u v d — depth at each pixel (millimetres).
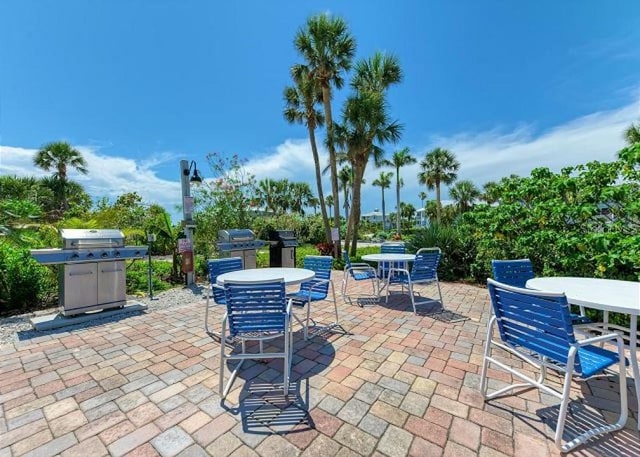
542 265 4230
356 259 8547
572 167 3865
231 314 2000
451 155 21109
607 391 1981
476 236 5254
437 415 1738
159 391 2018
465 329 3176
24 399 1921
